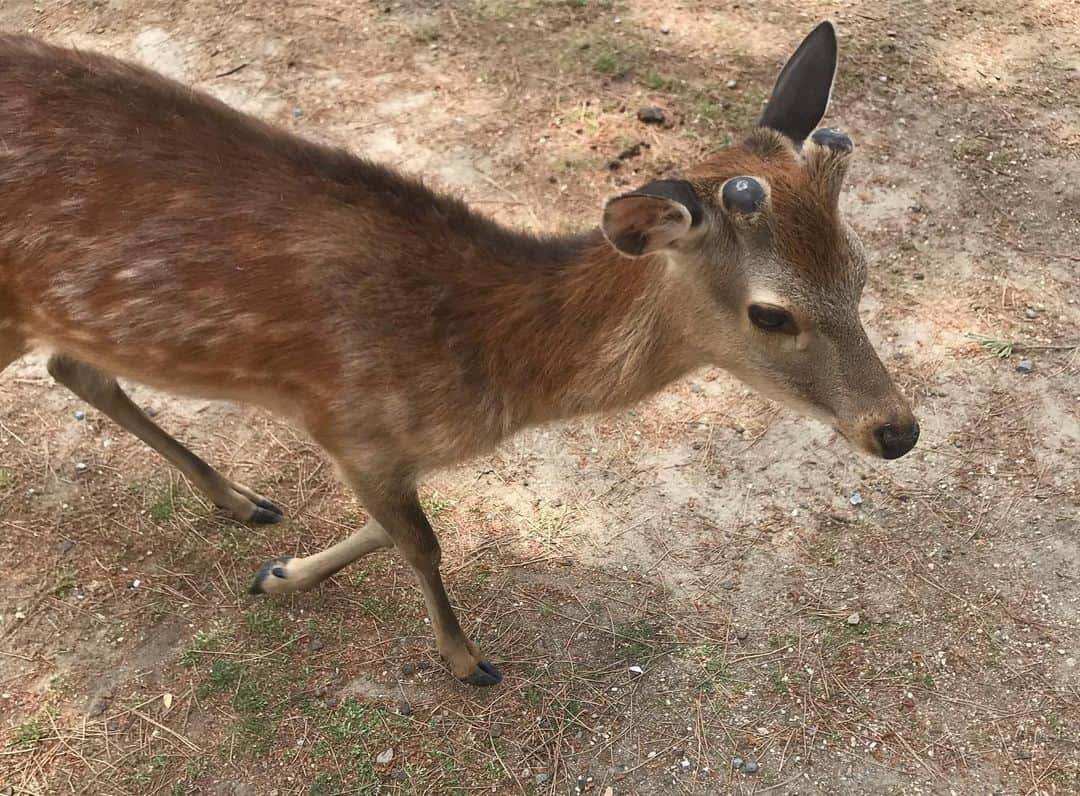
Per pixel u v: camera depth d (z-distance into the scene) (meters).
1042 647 1.07
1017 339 1.36
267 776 0.96
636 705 1.03
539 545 1.16
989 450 1.25
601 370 0.86
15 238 0.86
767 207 0.73
